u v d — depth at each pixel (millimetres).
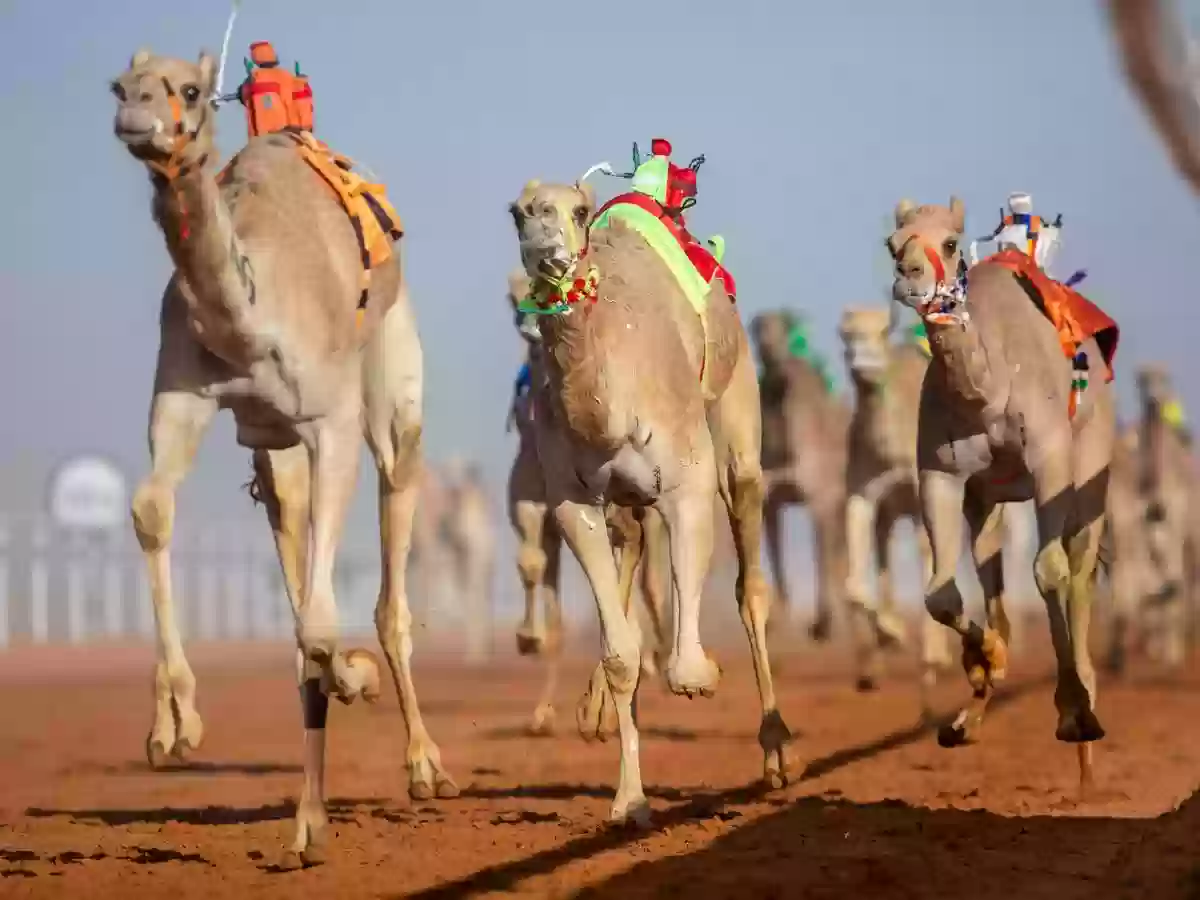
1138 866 22328
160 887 22672
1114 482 79312
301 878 23094
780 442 65875
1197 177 11430
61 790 35938
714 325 29391
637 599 58031
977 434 31109
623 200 29859
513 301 48969
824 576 66375
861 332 55688
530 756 40562
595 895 21391
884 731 45094
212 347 25250
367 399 30734
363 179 29109
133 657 97812
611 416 25234
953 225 29609
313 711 23875
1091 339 33969
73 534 113188
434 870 23578
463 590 120125
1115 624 73250
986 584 33812
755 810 28922
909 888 21672
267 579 127188
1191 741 41781
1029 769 35625
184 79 22859
